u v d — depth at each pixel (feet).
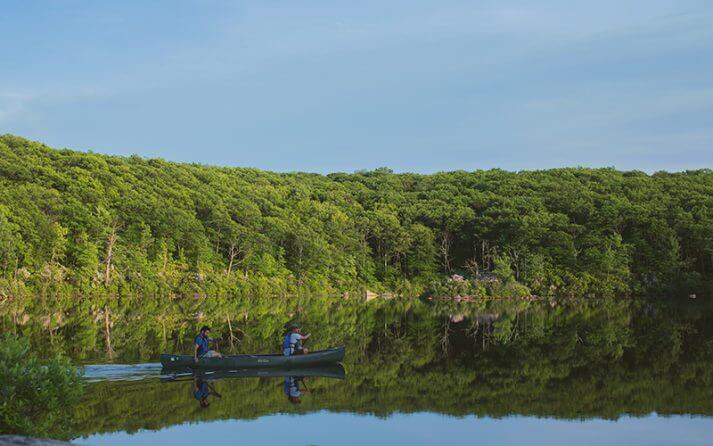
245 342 98.99
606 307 204.44
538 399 59.77
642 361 81.87
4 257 191.31
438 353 91.50
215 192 320.29
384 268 317.42
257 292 269.64
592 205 296.10
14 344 37.29
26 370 36.47
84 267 215.92
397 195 377.09
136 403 55.42
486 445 44.86
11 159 259.60
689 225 265.13
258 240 285.43
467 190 374.02
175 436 45.85
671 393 62.08
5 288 188.85
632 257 274.98
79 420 49.65
